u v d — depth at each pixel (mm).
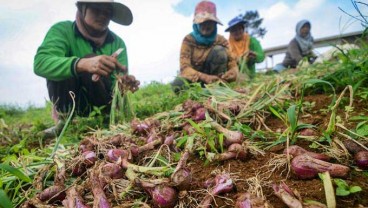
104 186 1115
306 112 1807
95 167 1179
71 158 1480
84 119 2672
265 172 1162
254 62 5016
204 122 1479
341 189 923
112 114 2375
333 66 2695
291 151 1159
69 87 3037
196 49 4141
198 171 1270
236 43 5398
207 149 1447
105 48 3367
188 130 1615
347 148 1163
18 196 1313
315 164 1025
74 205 1010
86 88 3059
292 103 1896
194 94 2451
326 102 1896
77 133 2420
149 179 1080
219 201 1006
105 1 2906
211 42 4141
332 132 1284
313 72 2627
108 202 994
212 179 1106
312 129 1454
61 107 3143
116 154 1271
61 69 2717
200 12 3986
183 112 2008
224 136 1416
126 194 1115
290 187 1012
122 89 2570
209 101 1956
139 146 1532
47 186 1351
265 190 1032
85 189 1125
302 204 869
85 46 3207
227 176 1063
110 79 3225
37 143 2635
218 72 4137
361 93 1808
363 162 1061
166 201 965
